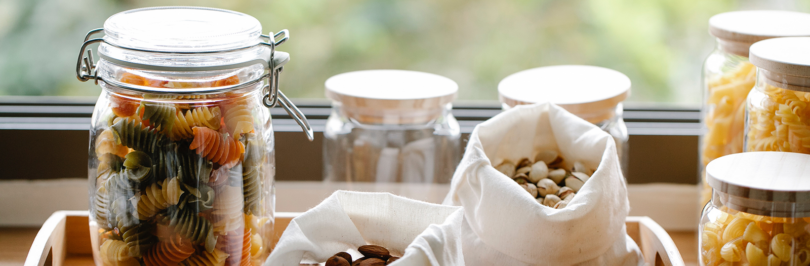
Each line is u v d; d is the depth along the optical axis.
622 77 1.02
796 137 0.86
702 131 1.02
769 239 0.81
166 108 0.80
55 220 0.93
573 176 0.91
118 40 0.80
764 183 0.80
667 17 1.27
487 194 0.86
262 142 0.84
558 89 0.99
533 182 0.92
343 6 1.32
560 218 0.84
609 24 1.31
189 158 0.80
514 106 0.97
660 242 0.90
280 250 0.83
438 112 1.01
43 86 1.23
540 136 0.95
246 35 0.81
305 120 0.88
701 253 0.86
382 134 1.02
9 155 1.10
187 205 0.81
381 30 1.33
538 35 1.33
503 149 0.94
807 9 1.17
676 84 1.27
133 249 0.81
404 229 0.88
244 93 0.83
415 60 1.35
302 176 1.15
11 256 1.04
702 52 1.25
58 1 1.23
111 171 0.81
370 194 0.88
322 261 0.87
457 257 0.83
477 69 1.34
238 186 0.82
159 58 0.80
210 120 0.81
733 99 0.97
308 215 0.86
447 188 1.05
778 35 0.93
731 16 1.00
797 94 0.86
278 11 1.29
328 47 1.32
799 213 0.80
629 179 1.15
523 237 0.86
